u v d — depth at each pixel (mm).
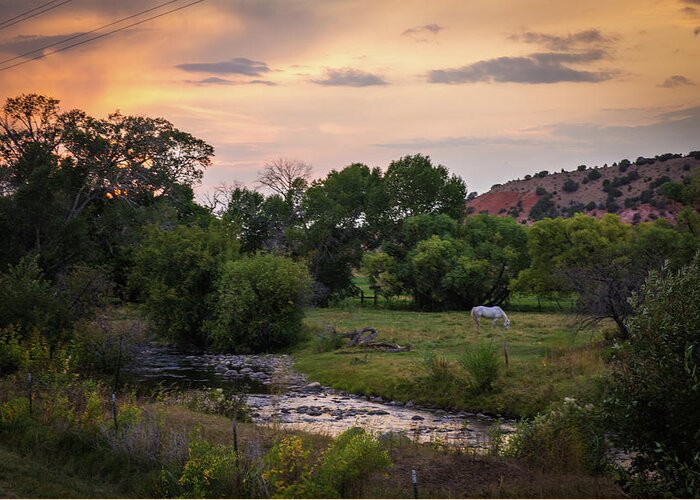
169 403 18562
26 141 58312
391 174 73125
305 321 44781
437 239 59312
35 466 11734
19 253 44094
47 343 21578
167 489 10750
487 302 60844
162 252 39438
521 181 195500
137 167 63344
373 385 24781
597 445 11672
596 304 24953
